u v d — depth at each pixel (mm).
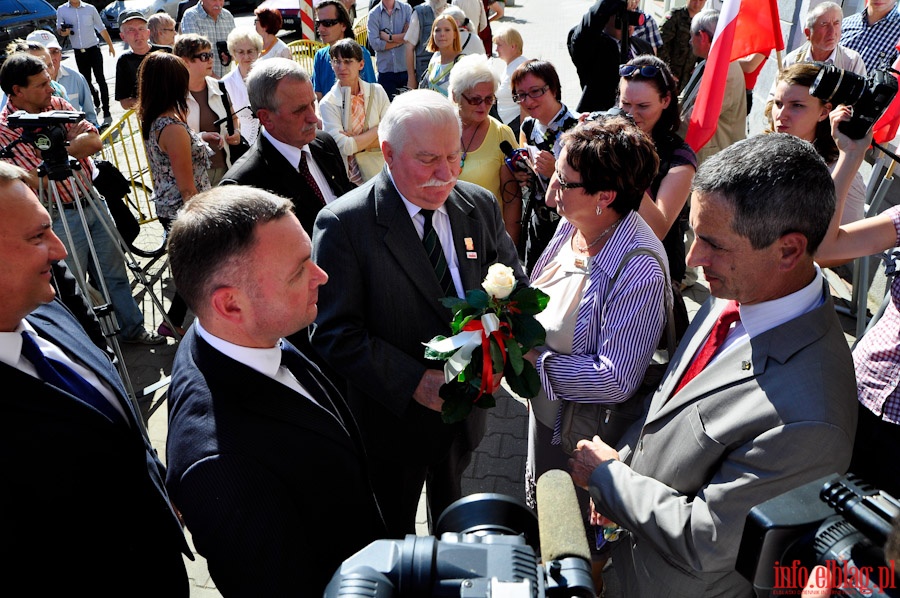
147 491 1841
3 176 1575
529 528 1087
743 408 1484
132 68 6789
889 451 1994
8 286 1543
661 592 1669
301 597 1271
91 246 3545
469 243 2295
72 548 1552
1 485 1432
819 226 1427
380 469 2408
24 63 3840
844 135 2008
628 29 5348
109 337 3295
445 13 6086
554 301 2191
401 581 891
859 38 5320
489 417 3785
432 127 2025
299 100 2797
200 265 1365
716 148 5172
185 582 1923
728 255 1479
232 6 18328
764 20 3562
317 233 2197
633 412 2102
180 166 4215
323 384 1727
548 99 4055
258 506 1279
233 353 1430
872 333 2076
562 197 2043
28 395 1511
